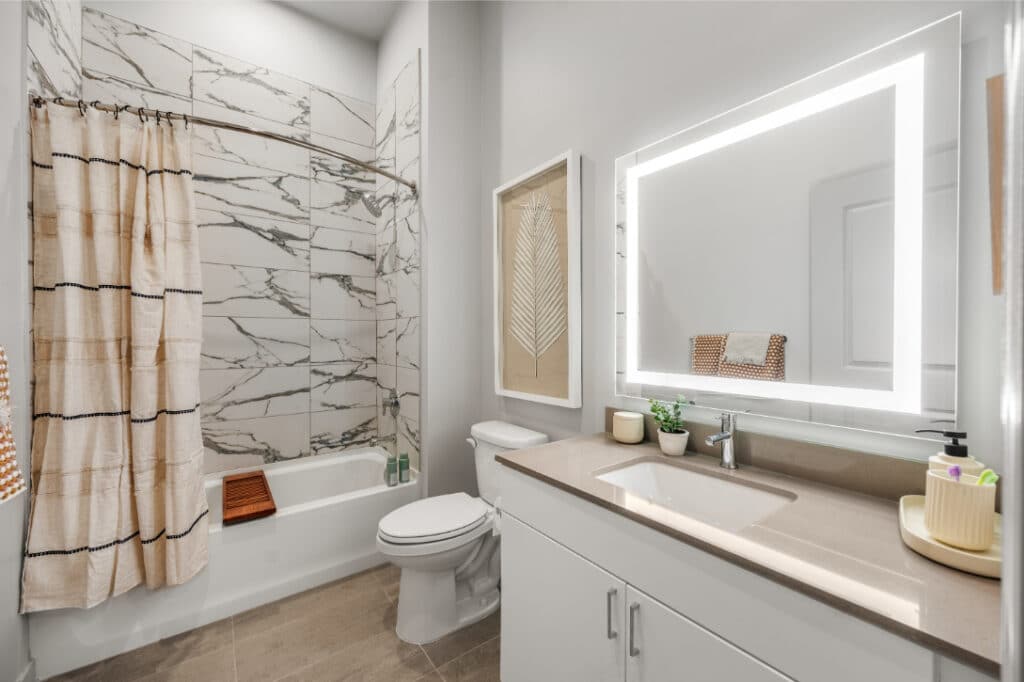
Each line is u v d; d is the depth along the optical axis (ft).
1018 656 1.03
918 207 2.97
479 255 7.82
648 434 4.90
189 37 7.61
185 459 5.36
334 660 5.02
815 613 2.11
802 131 3.56
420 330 7.48
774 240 3.75
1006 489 1.11
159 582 5.27
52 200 4.90
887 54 3.09
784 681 2.22
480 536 5.55
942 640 1.69
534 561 3.94
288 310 8.54
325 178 8.95
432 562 5.13
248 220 8.11
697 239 4.34
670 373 4.62
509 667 4.26
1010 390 1.11
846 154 3.32
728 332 4.10
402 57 8.23
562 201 5.86
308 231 8.75
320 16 8.81
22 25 4.64
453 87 7.48
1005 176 1.19
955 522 2.25
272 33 8.39
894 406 3.08
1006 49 1.22
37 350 4.82
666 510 2.97
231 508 6.25
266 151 8.30
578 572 3.47
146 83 7.22
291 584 6.28
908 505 2.82
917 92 2.97
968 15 2.79
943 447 2.76
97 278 4.99
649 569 2.91
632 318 4.99
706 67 4.26
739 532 2.64
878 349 3.17
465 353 7.66
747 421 4.03
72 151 4.90
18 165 4.55
